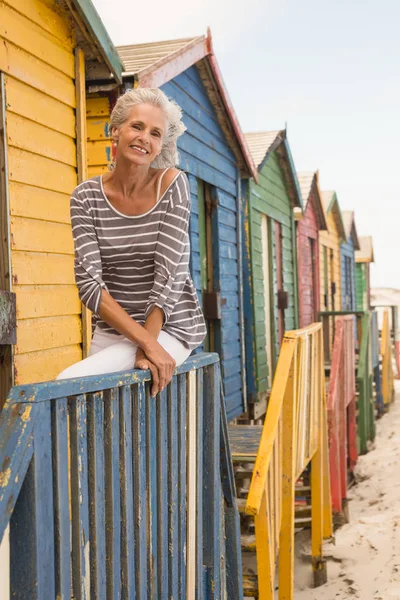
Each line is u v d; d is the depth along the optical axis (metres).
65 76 4.77
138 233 2.62
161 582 2.54
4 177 4.04
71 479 1.94
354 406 10.84
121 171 2.55
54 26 4.59
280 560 5.29
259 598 4.39
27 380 4.18
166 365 2.49
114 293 2.74
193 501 2.94
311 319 14.24
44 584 1.77
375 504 9.08
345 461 8.77
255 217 9.37
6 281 4.03
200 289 7.09
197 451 3.01
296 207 12.73
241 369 8.57
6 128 4.05
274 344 10.27
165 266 2.60
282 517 5.24
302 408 5.76
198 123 7.04
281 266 11.28
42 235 4.44
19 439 1.70
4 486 1.64
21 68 4.20
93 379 2.01
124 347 2.56
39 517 1.75
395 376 22.97
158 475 2.54
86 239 2.60
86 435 2.00
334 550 7.43
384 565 6.79
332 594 6.33
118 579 2.18
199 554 3.02
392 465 10.93
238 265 8.59
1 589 1.67
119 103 2.56
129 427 2.28
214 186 7.68
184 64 6.15
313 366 6.52
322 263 16.00
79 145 4.91
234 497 3.57
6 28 4.04
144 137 2.50
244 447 5.39
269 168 10.38
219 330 7.71
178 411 2.78
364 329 12.68
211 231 7.72
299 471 5.73
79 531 1.95
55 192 4.63
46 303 4.45
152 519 2.47
